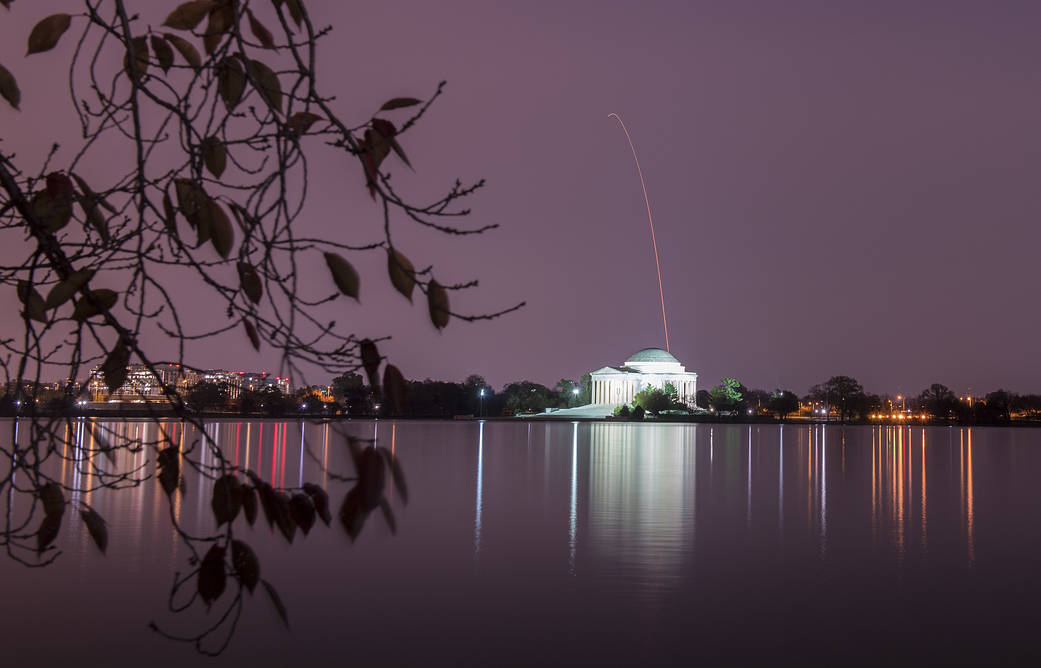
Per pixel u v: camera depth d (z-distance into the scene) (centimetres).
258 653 1612
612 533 2962
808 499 4159
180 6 280
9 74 282
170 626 1762
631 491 4388
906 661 1614
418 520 3209
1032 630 1814
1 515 2931
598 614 1906
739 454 8169
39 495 300
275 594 291
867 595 2105
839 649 1683
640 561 2481
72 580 2116
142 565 2280
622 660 1603
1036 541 2905
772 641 1727
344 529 261
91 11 283
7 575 2155
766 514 3553
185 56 286
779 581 2242
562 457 7144
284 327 279
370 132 280
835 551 2681
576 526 3111
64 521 2881
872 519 3444
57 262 293
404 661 1577
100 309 290
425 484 4622
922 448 10450
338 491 3781
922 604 2022
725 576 2292
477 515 3369
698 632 1781
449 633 1753
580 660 1599
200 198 282
